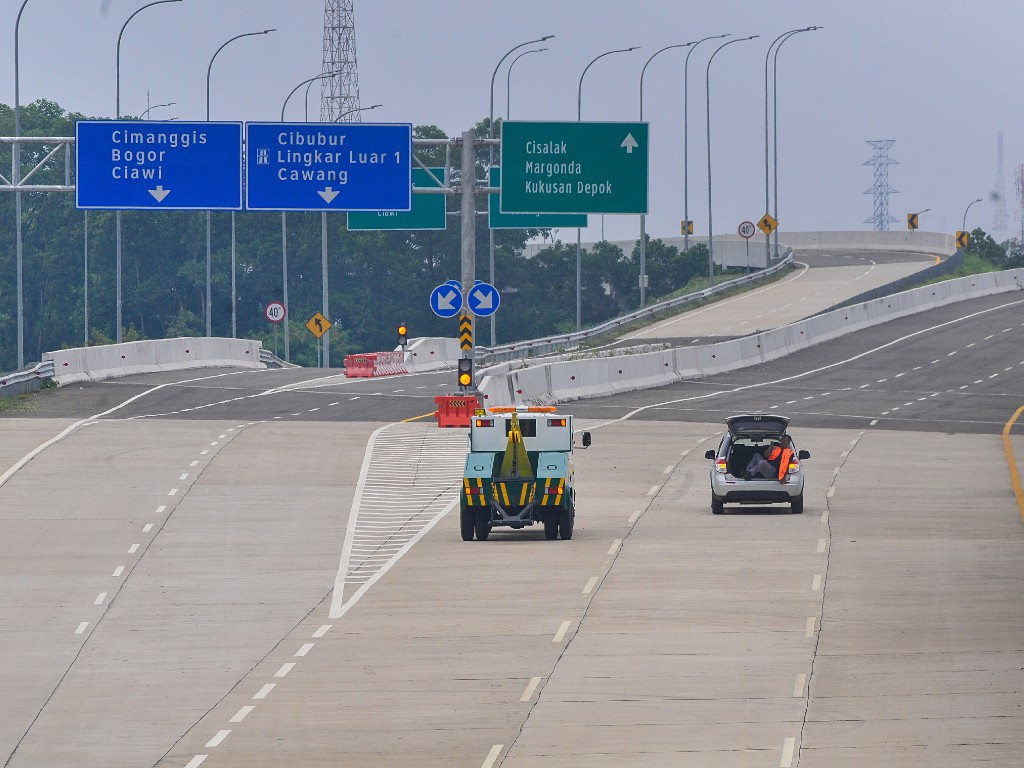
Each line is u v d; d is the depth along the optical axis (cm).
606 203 16662
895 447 15038
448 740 5141
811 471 13350
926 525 10306
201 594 8138
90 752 5125
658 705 5569
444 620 7256
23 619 7550
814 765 4741
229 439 14800
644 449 14525
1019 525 10306
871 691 5741
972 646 6519
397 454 13888
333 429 15600
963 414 17925
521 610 7450
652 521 10575
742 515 10838
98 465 13138
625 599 7694
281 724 5425
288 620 7406
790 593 7819
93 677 6281
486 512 9788
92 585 8438
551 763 4831
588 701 5653
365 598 7912
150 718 5575
